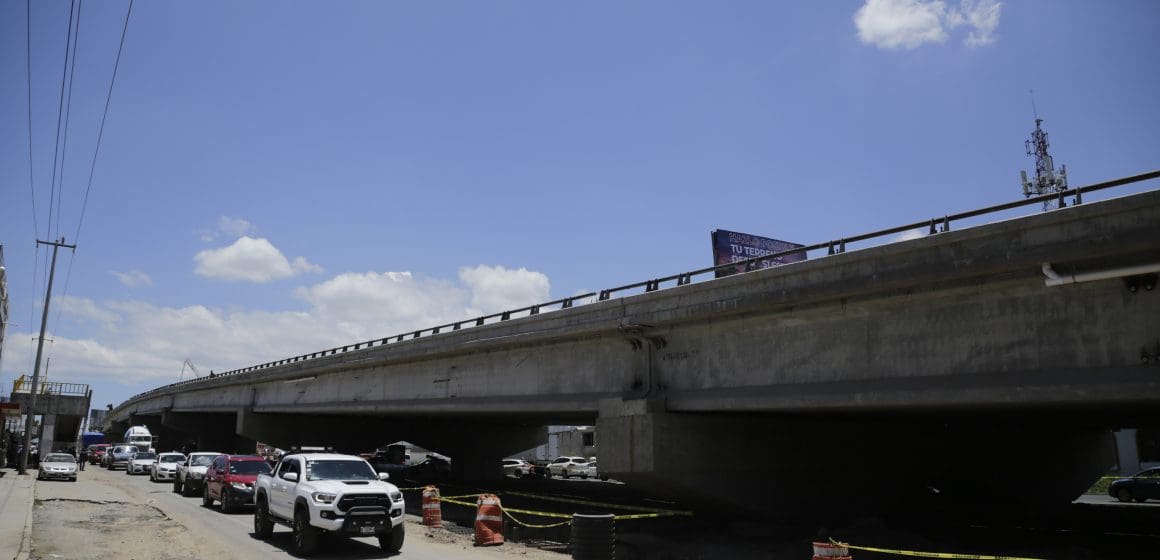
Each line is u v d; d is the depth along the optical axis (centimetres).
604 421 1991
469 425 4759
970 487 2655
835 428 2230
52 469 3700
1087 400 1173
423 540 1792
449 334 2814
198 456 3152
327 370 3856
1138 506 3052
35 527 1841
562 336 2225
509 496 3309
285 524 1731
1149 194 1055
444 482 4394
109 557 1427
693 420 1898
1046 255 1172
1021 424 2523
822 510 2125
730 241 3234
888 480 2345
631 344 2044
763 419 2034
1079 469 3114
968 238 1277
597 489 3950
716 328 1808
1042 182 4006
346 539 1778
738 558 1612
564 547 1661
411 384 3133
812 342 1588
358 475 1652
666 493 1984
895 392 1407
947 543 1786
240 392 5159
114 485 3569
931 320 1380
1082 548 1656
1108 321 1145
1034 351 1225
